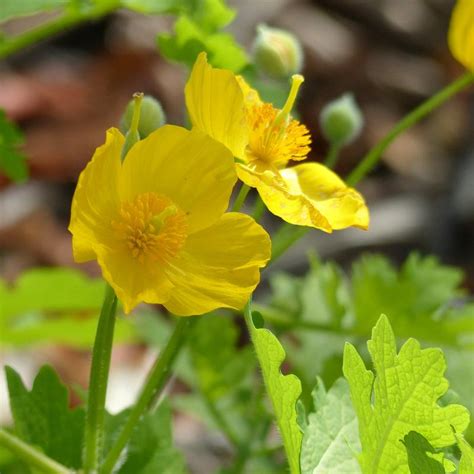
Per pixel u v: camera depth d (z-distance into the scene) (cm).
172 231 67
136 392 101
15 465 77
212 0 80
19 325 88
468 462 67
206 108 68
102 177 67
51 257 119
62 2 79
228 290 67
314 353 84
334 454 69
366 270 83
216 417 84
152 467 72
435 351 67
